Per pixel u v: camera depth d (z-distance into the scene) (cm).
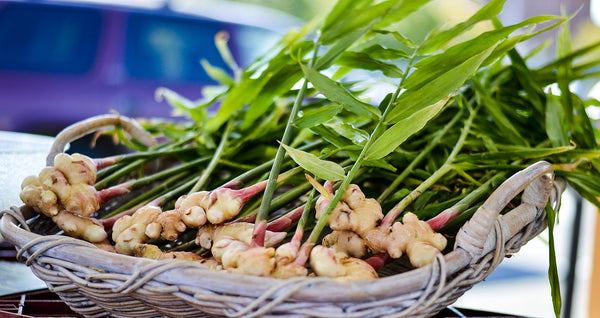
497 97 120
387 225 87
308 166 87
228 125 120
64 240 84
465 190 104
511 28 94
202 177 108
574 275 158
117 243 90
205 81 266
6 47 257
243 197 87
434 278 78
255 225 85
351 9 104
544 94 114
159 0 279
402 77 97
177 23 268
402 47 104
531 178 84
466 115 115
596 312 154
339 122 98
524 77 115
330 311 76
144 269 79
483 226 81
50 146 110
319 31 105
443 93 89
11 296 99
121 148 256
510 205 100
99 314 88
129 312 85
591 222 159
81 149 254
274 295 75
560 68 117
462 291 84
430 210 97
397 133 86
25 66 256
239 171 115
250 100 114
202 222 87
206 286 77
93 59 259
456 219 91
